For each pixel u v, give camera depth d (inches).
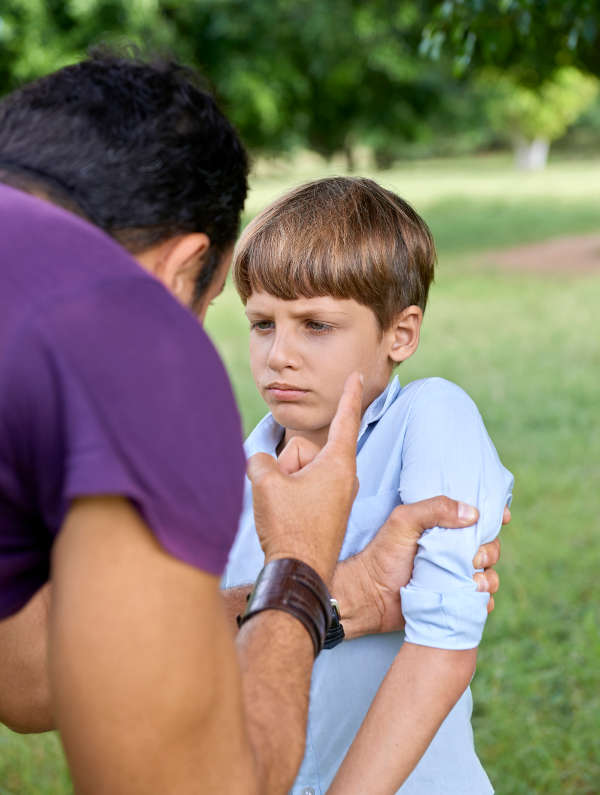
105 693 31.4
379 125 710.5
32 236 34.7
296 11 569.6
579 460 217.0
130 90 39.3
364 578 53.1
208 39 585.0
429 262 61.1
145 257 39.5
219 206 41.0
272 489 44.9
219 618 34.4
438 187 1285.7
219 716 33.7
